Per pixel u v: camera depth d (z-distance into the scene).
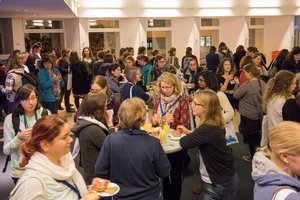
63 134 1.49
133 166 1.96
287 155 1.26
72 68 7.07
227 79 4.96
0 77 5.84
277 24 13.52
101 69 5.84
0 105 6.13
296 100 2.91
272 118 3.24
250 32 13.64
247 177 3.86
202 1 10.94
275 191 1.22
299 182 1.25
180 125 3.06
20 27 10.39
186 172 4.04
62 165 1.54
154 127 3.16
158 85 3.29
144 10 11.46
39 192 1.39
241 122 4.10
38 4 6.71
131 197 1.98
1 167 4.32
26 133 2.31
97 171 2.05
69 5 7.31
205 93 2.37
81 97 7.46
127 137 2.00
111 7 11.02
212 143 2.30
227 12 12.30
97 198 1.58
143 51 7.74
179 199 3.12
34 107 2.62
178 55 12.62
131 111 2.00
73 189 1.53
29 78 5.00
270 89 3.30
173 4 11.33
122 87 4.18
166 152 2.62
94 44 11.68
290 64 5.58
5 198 3.48
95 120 2.36
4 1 6.08
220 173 2.32
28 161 1.48
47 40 11.08
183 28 12.37
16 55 5.50
